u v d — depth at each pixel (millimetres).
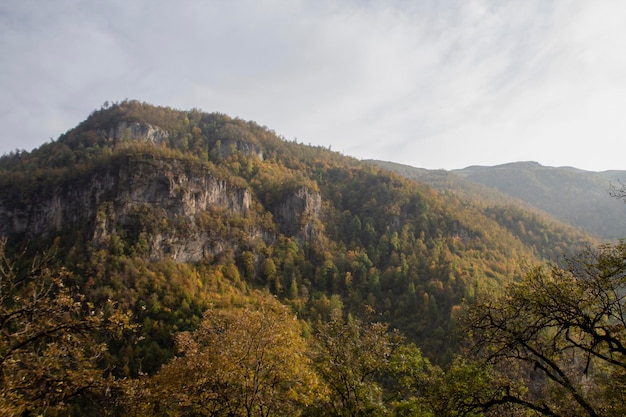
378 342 21547
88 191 121000
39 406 12742
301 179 174375
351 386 19594
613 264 13812
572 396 13922
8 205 123312
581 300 14484
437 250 124938
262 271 127562
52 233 112562
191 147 191750
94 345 15367
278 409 20375
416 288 104938
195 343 21906
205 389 19062
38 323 13930
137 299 86938
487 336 16562
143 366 60625
